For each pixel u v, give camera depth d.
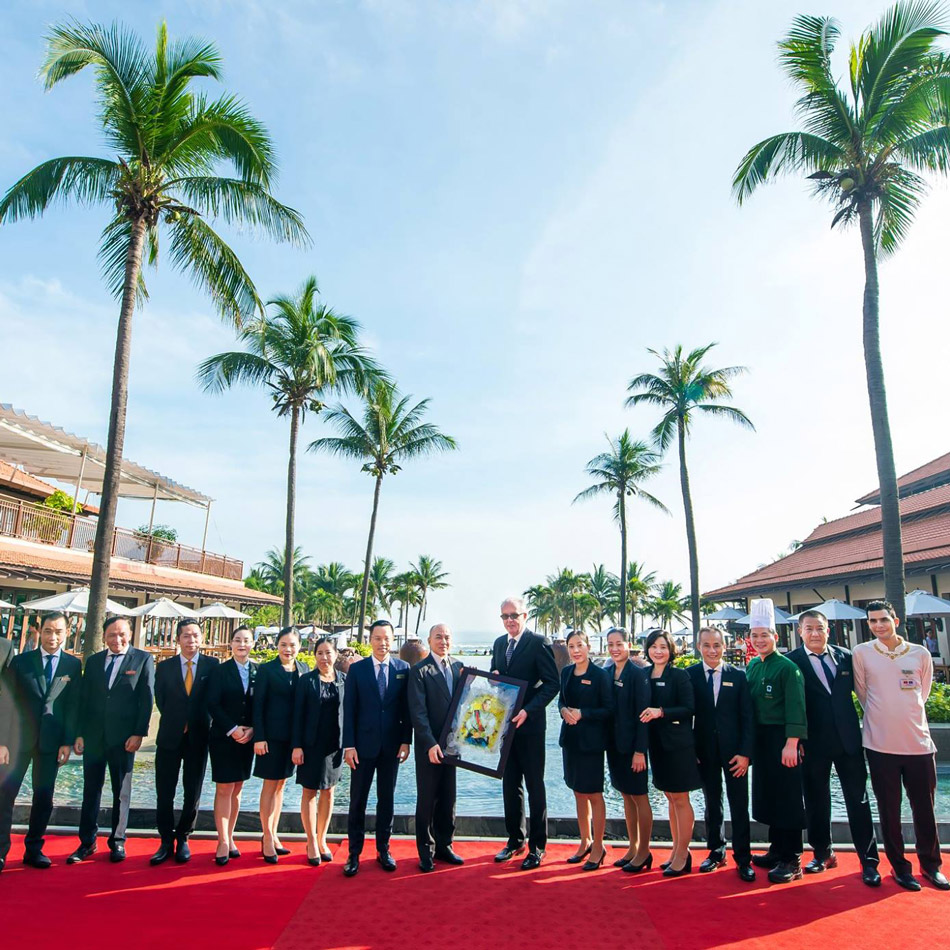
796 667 5.41
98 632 11.34
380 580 79.12
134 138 12.62
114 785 5.64
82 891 4.87
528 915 4.52
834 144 14.48
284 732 5.68
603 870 5.46
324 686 5.83
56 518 20.09
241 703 5.79
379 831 5.52
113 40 12.15
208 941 4.07
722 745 5.44
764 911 4.60
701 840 6.45
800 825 5.21
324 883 5.11
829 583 22.70
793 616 27.09
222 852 5.51
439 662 5.93
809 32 13.95
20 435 19.69
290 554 22.22
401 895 4.87
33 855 5.37
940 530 21.38
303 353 22.39
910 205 14.26
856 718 5.40
